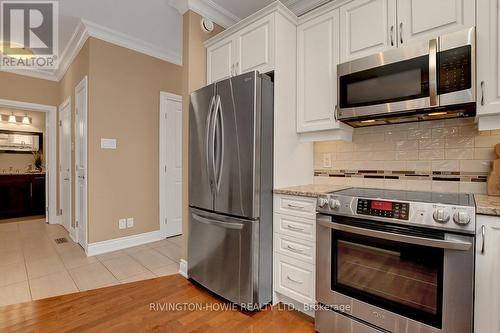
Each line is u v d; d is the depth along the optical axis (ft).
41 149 18.48
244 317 5.97
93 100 9.73
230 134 6.46
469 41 4.41
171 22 9.50
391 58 5.19
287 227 6.19
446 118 5.82
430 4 4.97
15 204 16.28
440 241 3.93
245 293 6.13
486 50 4.44
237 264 6.29
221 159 6.64
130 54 10.78
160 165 11.75
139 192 11.08
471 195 5.16
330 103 6.37
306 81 6.85
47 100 14.57
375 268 4.75
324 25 6.50
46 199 15.07
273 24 6.50
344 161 7.37
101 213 9.98
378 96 5.38
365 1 5.79
